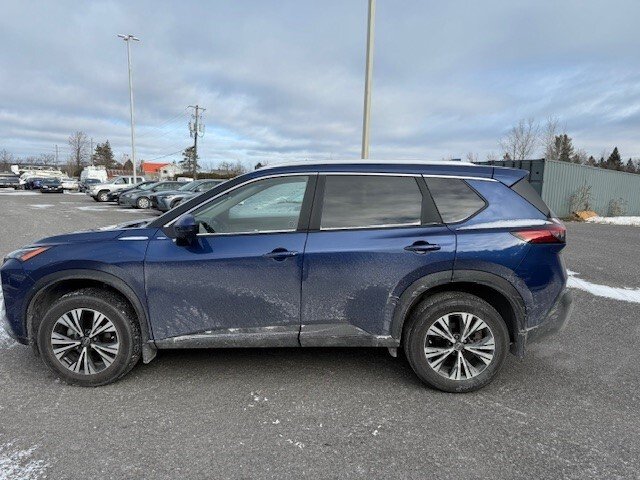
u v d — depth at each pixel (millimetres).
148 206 21203
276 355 3957
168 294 3242
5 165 101750
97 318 3266
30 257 3297
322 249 3197
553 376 3598
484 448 2625
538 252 3201
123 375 3371
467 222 3258
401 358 3920
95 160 102562
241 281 3223
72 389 3285
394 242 3197
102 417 2914
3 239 10531
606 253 9828
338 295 3236
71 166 93438
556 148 40625
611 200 21391
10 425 2803
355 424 2871
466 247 3174
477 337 3275
